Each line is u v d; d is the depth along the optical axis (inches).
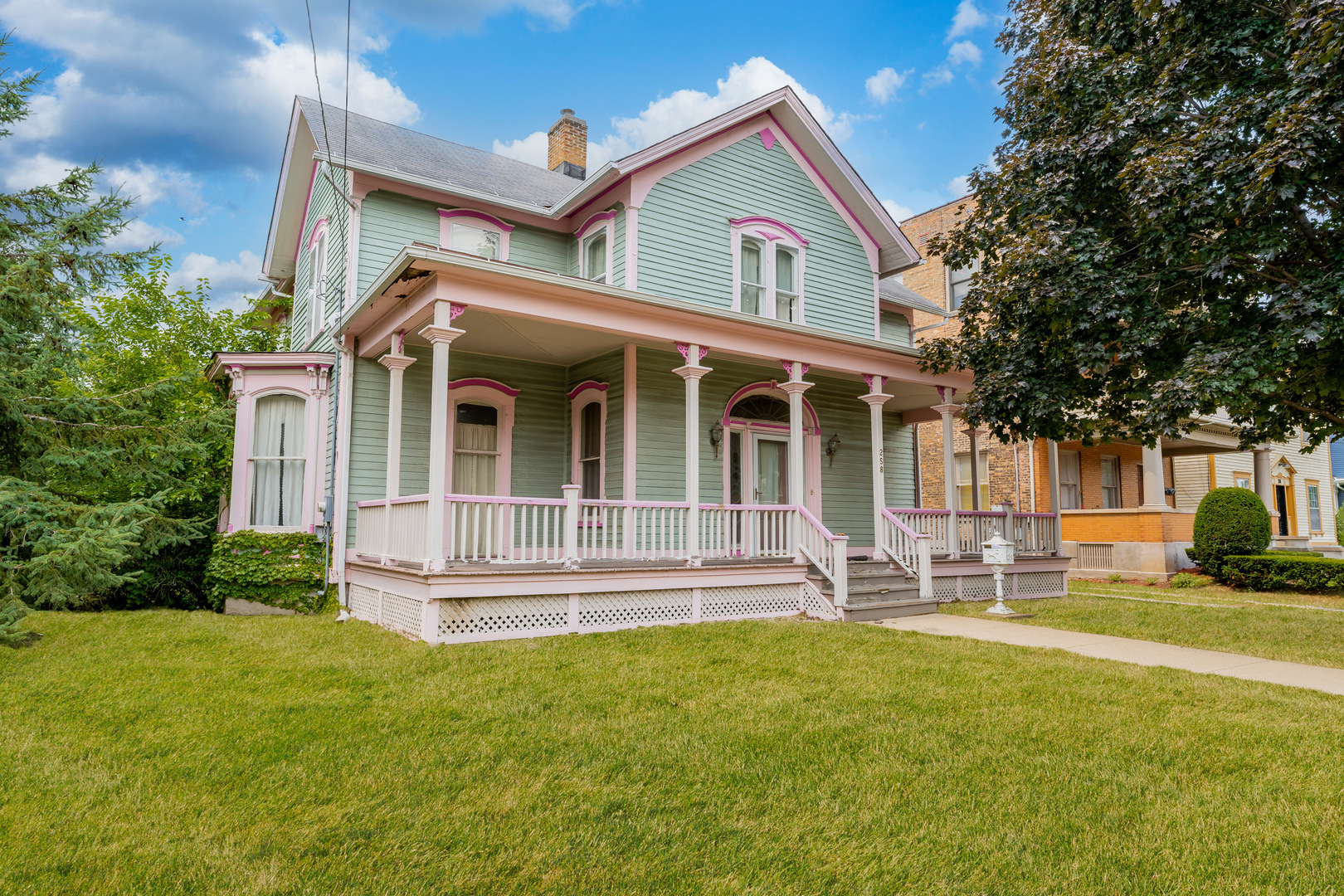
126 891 114.9
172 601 475.2
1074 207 359.3
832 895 116.3
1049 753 179.3
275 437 448.8
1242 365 284.4
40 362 355.9
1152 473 693.9
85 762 169.9
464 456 461.4
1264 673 273.6
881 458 469.4
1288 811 148.3
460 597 315.9
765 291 518.0
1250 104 288.4
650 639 322.7
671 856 127.8
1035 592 538.9
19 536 334.6
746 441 504.7
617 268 470.6
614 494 447.2
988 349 404.8
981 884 120.0
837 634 338.0
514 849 129.6
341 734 189.6
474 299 330.0
